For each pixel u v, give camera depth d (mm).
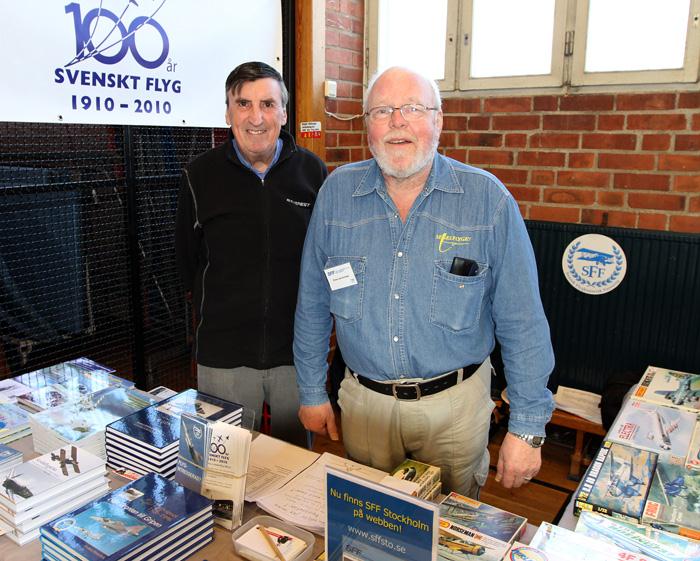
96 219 2148
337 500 950
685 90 2506
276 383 1917
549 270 2902
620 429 1821
